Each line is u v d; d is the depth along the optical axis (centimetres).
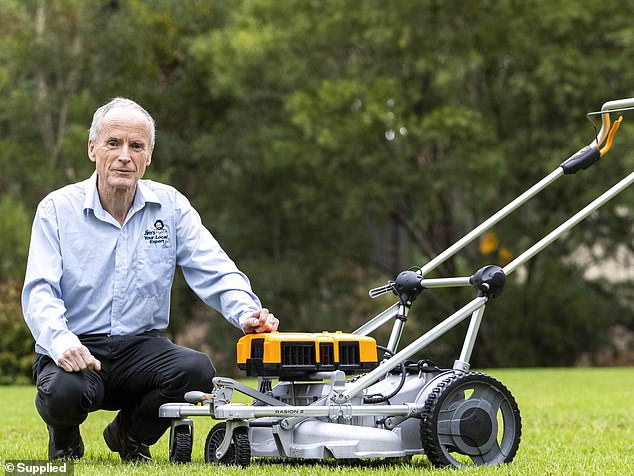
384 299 2133
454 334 2061
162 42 2103
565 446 489
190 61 2097
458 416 379
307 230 2198
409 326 2091
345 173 2000
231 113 2066
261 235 2158
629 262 2225
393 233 2339
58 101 2058
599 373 1389
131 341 409
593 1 1902
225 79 1950
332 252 2188
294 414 363
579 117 1989
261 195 2141
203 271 418
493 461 385
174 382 400
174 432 394
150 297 413
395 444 378
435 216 2073
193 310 2056
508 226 2088
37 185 2016
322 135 1817
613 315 2130
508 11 1895
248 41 1903
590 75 1916
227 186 2164
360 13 1928
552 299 2055
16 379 1470
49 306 385
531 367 2044
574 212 2038
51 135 2092
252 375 373
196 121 2172
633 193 1930
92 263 405
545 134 1997
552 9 1873
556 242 2086
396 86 1895
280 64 1983
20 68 2027
